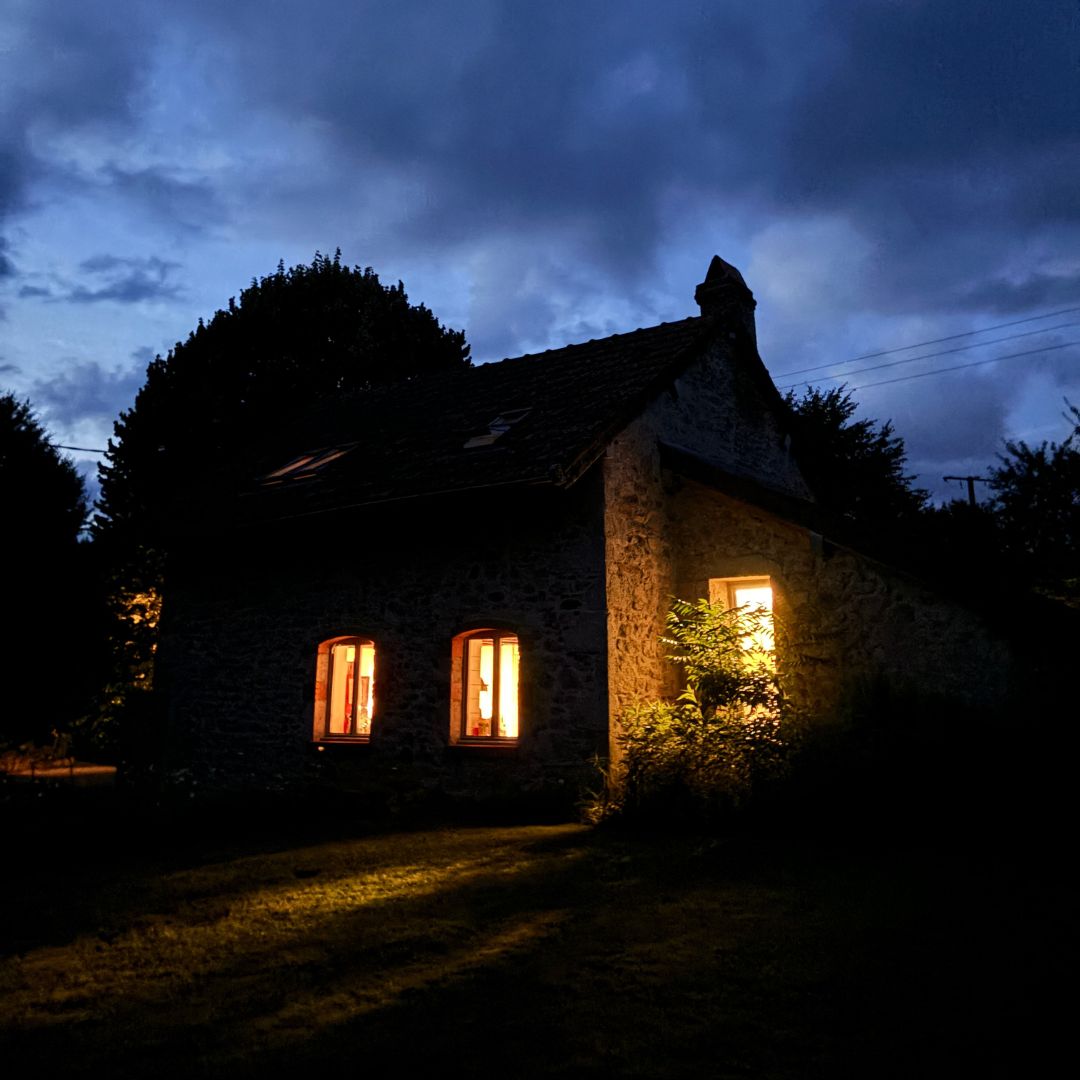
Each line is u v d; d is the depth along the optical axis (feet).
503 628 32.55
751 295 43.21
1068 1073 10.19
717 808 25.40
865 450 71.20
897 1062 10.61
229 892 20.47
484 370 46.55
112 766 55.01
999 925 15.25
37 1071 11.21
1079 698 25.43
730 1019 12.00
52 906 19.77
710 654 29.58
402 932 16.43
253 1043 11.76
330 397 54.39
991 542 43.73
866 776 24.84
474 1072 10.70
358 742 35.27
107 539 37.42
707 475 34.37
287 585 39.11
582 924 16.48
